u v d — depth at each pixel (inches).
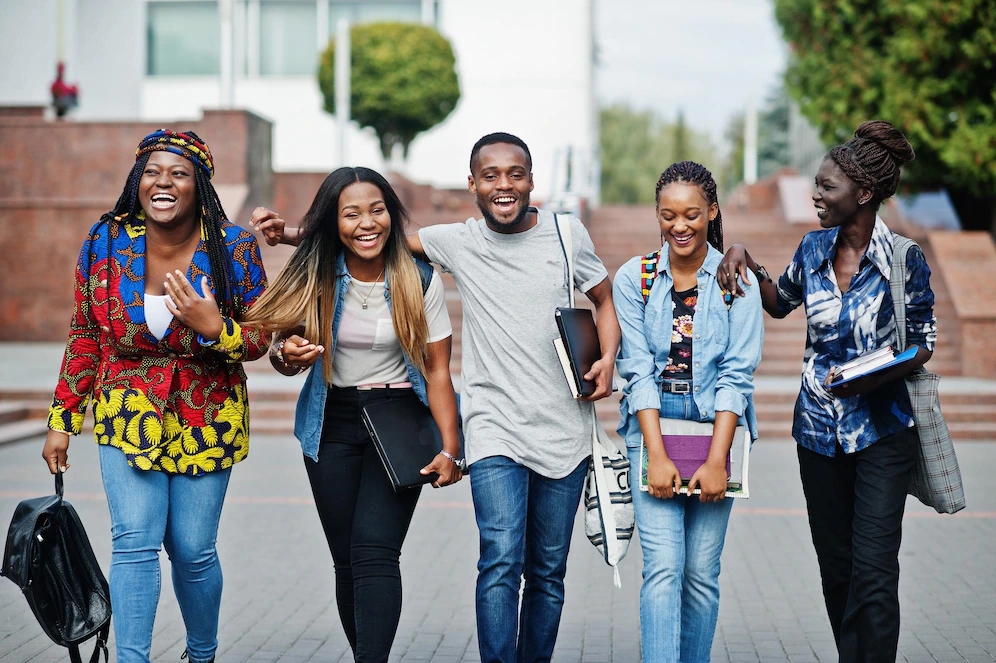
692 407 142.5
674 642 138.1
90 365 148.3
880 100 581.0
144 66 969.5
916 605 208.7
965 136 548.7
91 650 179.6
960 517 287.6
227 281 147.9
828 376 142.5
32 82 898.7
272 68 969.5
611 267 647.8
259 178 665.6
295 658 177.3
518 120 977.5
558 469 145.9
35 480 333.7
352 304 150.9
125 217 146.6
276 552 249.6
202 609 149.2
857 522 142.0
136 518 140.4
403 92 796.6
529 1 970.1
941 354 520.7
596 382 144.1
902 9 550.6
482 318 148.6
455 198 888.3
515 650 145.3
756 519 286.8
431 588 220.7
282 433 429.7
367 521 147.3
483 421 147.5
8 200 644.1
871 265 143.9
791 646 185.3
